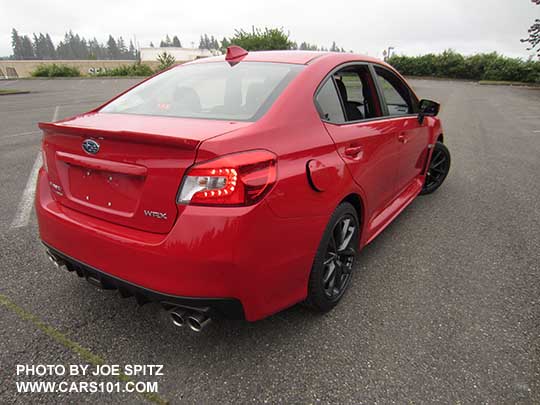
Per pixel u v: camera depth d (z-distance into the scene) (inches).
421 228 145.9
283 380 75.0
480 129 371.9
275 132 73.7
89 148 74.4
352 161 91.4
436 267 117.8
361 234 106.0
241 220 63.6
